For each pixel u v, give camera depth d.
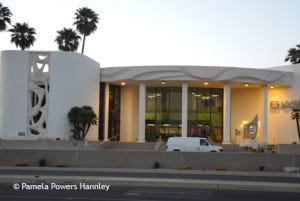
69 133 52.91
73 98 53.41
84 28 80.19
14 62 52.31
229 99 58.16
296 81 61.03
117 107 64.31
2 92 52.44
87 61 55.91
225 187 19.86
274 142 62.84
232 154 29.20
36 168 28.41
